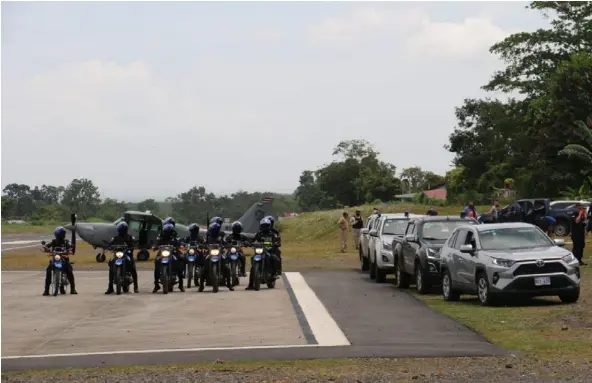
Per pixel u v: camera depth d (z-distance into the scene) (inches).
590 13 2952.8
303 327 636.1
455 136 3757.4
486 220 1982.0
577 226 1146.0
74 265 1566.2
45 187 5664.4
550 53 3011.8
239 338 587.8
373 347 531.2
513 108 3154.5
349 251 1889.8
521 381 411.8
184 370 462.6
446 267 828.6
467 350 512.1
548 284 729.0
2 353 546.0
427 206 2925.7
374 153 4835.1
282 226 2859.3
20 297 916.6
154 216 1764.3
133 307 802.8
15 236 3582.7
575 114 2386.8
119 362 498.0
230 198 4616.1
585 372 432.1
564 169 2491.4
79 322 700.0
